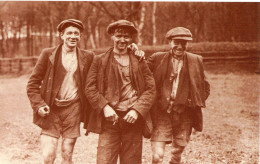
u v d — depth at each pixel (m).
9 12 23.97
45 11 24.36
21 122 8.50
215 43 18.12
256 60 17.30
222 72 16.75
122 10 19.00
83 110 3.99
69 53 3.97
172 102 4.13
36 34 30.52
